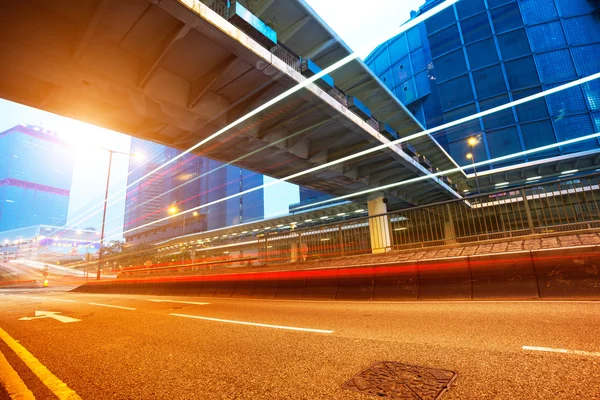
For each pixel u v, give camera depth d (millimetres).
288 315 6477
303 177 25328
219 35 11727
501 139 50000
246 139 18656
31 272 79000
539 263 6336
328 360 3217
